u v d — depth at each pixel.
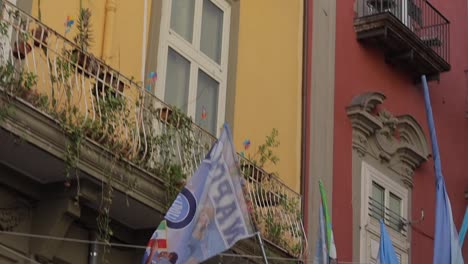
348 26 16.31
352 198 15.26
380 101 16.17
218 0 14.12
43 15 11.04
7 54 9.70
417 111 17.61
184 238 10.12
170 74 12.86
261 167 13.15
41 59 10.30
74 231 10.67
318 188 14.52
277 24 15.01
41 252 10.20
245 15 14.54
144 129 10.77
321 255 12.16
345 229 14.93
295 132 14.68
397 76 17.28
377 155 16.12
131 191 10.44
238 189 10.69
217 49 13.91
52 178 10.26
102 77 10.58
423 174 17.25
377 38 16.44
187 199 10.27
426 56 17.23
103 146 10.16
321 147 14.86
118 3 12.13
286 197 12.91
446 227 12.58
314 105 15.01
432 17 18.56
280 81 14.77
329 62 15.58
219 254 11.32
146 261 9.87
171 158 11.08
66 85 10.05
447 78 19.03
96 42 11.66
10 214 10.15
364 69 16.41
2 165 10.05
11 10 9.81
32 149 9.68
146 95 11.61
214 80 13.70
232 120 13.73
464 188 18.55
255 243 11.99
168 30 12.95
